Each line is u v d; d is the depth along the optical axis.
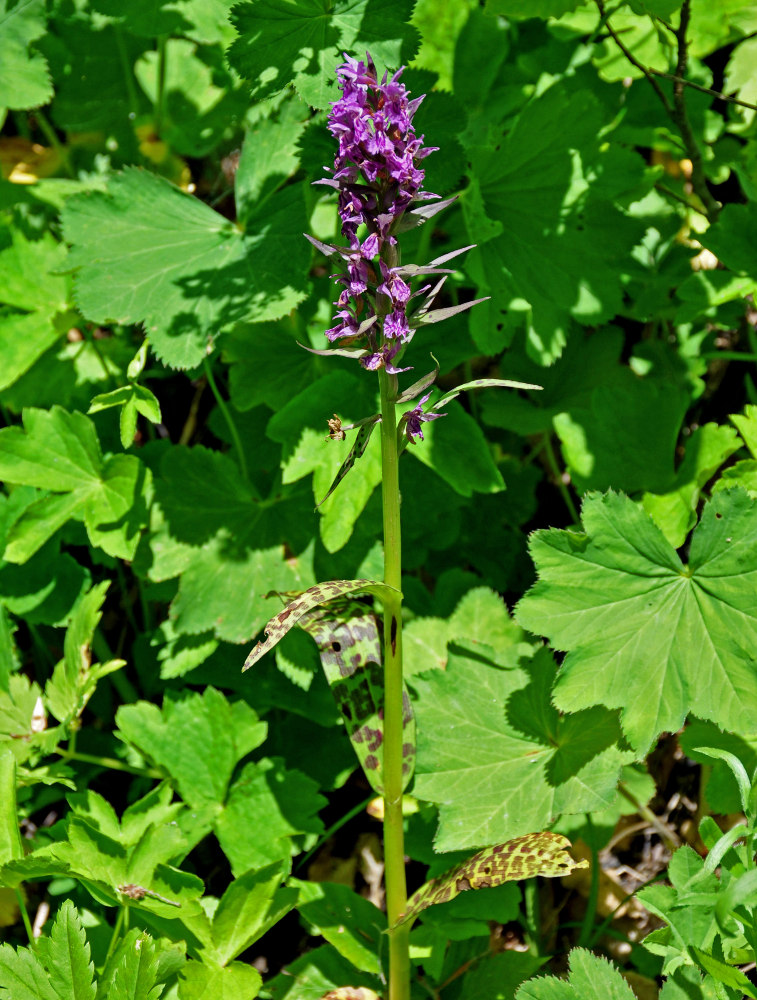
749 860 0.75
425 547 0.95
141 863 0.82
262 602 0.90
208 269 0.88
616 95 0.98
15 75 0.96
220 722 0.88
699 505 0.94
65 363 0.99
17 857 0.81
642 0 0.86
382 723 0.81
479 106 0.96
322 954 0.85
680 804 0.94
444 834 0.82
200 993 0.79
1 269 0.93
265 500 0.92
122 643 1.00
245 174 0.90
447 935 0.84
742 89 0.96
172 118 1.04
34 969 0.78
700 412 1.02
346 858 0.95
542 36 0.98
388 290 0.72
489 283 0.90
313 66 0.84
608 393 0.91
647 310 0.97
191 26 0.94
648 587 0.82
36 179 1.02
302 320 0.93
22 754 0.88
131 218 0.90
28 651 1.00
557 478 0.96
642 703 0.81
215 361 1.02
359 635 0.81
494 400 0.98
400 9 0.85
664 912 0.78
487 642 0.91
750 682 0.80
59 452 0.91
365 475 0.88
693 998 0.77
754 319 1.00
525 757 0.84
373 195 0.72
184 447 0.92
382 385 0.74
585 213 0.91
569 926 0.91
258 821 0.87
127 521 0.91
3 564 0.94
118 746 0.95
